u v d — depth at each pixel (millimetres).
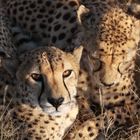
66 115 10148
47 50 9703
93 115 11023
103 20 10594
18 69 9828
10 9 12625
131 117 11227
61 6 12031
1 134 10141
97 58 10422
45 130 10141
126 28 10547
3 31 11883
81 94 11164
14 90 10133
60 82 9516
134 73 12094
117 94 11164
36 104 9766
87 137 10844
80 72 10922
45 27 12094
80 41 10797
